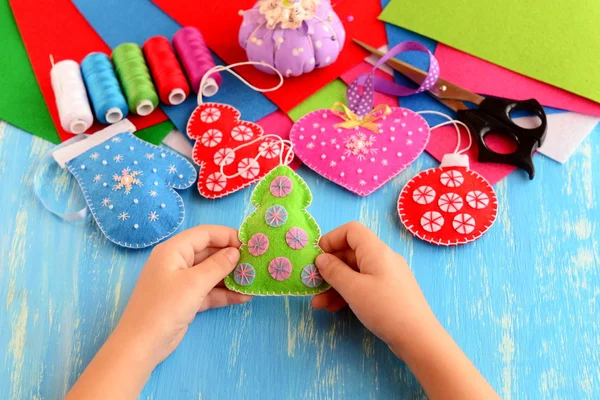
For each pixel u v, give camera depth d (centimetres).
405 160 53
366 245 46
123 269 51
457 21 58
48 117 56
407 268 46
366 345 49
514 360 48
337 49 55
